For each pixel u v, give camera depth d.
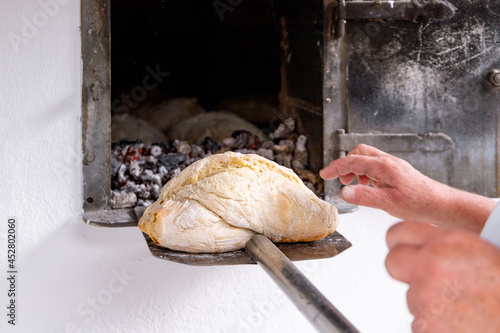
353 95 1.28
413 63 1.29
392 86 1.29
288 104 1.50
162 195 1.09
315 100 1.32
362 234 1.31
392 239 0.33
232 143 1.44
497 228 0.48
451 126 1.30
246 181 1.06
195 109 1.62
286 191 1.07
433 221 1.01
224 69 1.60
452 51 1.29
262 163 1.10
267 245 0.97
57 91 1.17
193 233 1.02
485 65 1.30
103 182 1.20
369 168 1.06
